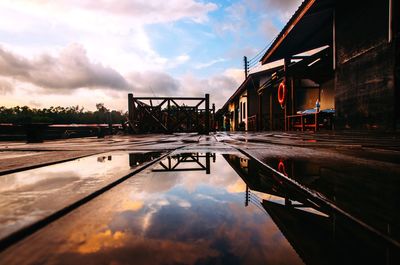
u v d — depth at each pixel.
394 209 0.77
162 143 4.68
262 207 0.85
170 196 1.01
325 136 5.63
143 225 0.70
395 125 4.97
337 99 7.25
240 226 0.68
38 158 2.34
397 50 4.90
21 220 0.69
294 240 0.59
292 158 2.07
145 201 0.94
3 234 0.59
